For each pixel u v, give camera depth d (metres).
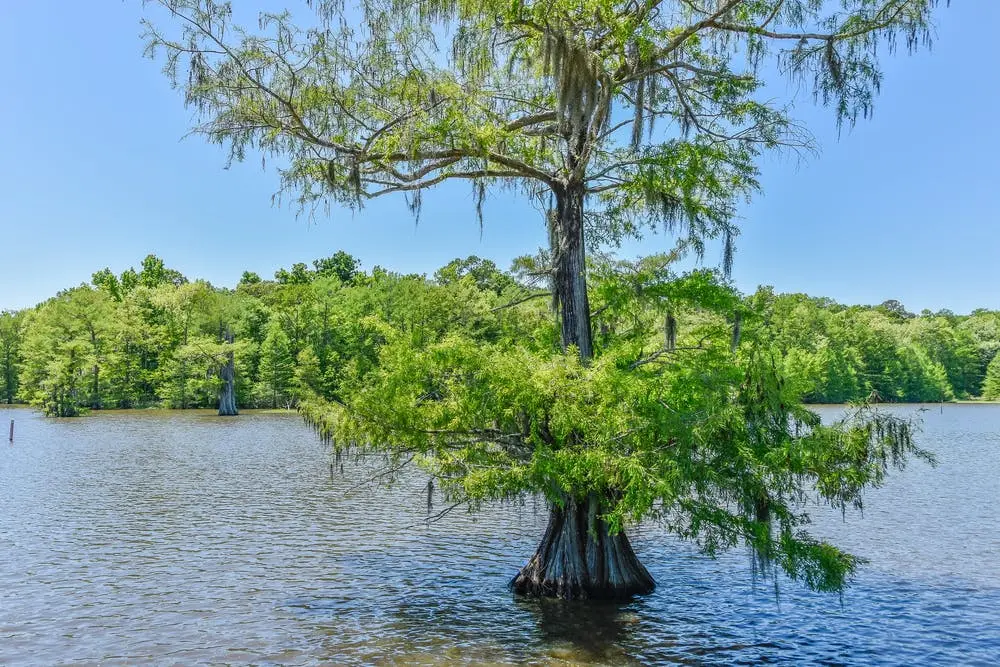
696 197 13.12
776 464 11.06
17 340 92.75
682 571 16.61
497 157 13.00
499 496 12.50
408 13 12.02
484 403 12.26
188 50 11.43
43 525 21.28
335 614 13.44
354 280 124.38
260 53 11.66
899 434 11.04
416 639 12.11
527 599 14.24
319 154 13.06
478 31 12.16
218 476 31.08
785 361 12.07
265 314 85.75
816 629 12.83
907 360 99.06
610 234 15.16
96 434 50.28
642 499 10.89
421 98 12.27
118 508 23.97
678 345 14.20
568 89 11.79
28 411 77.12
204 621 13.06
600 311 14.49
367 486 28.73
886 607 14.13
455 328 16.69
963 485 30.09
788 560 11.57
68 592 14.83
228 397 72.19
